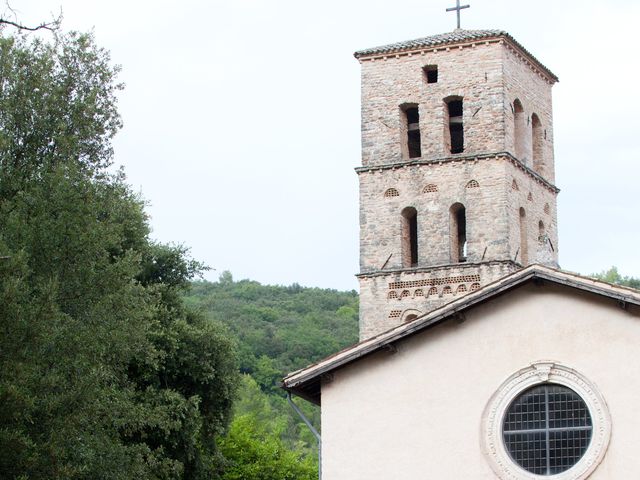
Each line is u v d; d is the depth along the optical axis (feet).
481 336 126.72
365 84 221.87
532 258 218.59
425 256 212.23
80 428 137.08
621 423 120.37
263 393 426.92
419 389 127.54
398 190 215.31
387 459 126.93
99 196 148.97
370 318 211.00
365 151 219.82
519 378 124.47
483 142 213.87
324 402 129.80
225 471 229.25
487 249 209.15
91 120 152.35
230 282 564.30
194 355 194.70
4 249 129.90
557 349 123.85
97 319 140.05
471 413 125.49
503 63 215.31
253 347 456.86
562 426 122.93
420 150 225.15
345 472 127.65
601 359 122.31
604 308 123.24
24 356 127.65
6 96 149.69
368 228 215.92
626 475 119.24
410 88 219.41
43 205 140.46
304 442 363.56
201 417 195.62
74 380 134.62
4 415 123.75
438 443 125.90
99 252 144.66
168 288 204.23
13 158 147.95
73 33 156.76
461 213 217.77
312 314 501.56
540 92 230.68
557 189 232.12
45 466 127.03
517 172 215.31
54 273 136.26
